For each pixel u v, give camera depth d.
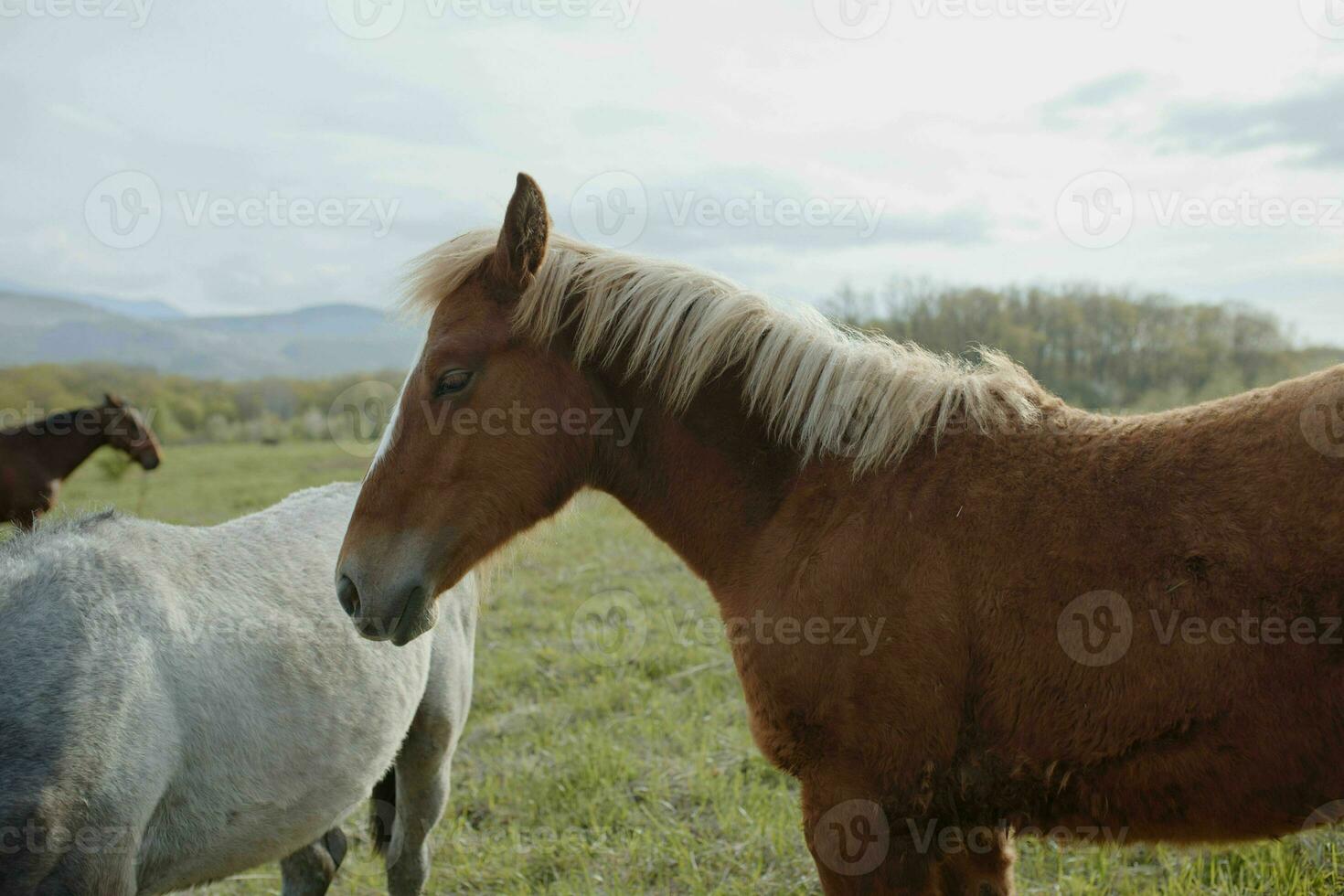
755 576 2.27
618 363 2.41
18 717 2.04
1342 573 1.65
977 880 2.24
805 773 2.17
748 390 2.33
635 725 4.89
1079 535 1.89
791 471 2.30
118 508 2.73
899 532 2.05
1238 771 1.77
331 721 2.69
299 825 2.68
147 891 2.39
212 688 2.42
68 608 2.24
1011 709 1.94
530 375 2.33
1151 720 1.81
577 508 2.68
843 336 2.41
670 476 2.42
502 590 7.97
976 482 2.03
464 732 5.11
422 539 2.29
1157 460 1.90
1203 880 3.17
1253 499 1.76
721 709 4.97
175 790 2.36
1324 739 1.70
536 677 5.85
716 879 3.42
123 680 2.22
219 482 17.44
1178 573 1.79
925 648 1.98
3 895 1.95
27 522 8.49
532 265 2.28
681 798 4.08
